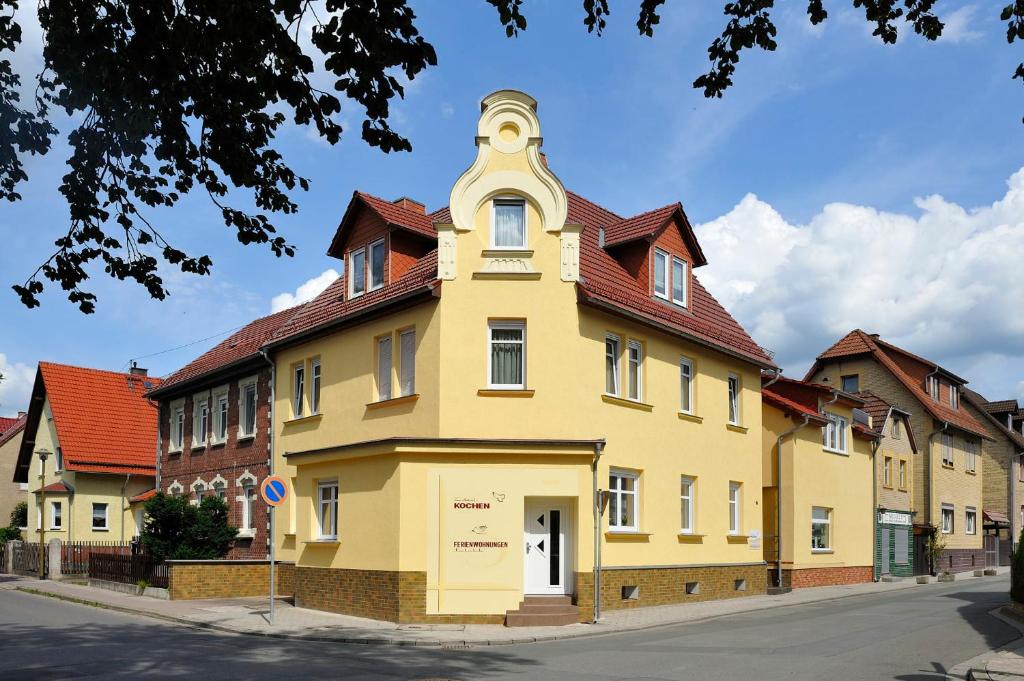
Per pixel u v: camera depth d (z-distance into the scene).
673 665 13.13
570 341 20.59
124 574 26.55
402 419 21.38
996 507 48.91
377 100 8.07
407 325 21.75
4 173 8.77
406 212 24.48
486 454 19.52
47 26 7.61
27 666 12.72
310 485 22.48
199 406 32.59
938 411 42.97
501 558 19.17
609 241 25.09
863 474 34.88
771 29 9.51
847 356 45.31
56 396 40.41
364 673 12.29
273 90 8.12
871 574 34.50
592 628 18.05
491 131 21.23
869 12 9.53
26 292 9.59
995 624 18.44
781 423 30.14
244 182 9.09
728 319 27.95
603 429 21.36
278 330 28.17
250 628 17.70
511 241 21.11
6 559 36.06
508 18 8.32
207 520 26.23
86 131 8.68
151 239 9.62
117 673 12.12
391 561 19.23
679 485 24.05
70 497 38.62
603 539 21.11
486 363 20.52
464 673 12.41
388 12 7.47
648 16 9.02
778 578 29.12
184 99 8.34
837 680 11.77
